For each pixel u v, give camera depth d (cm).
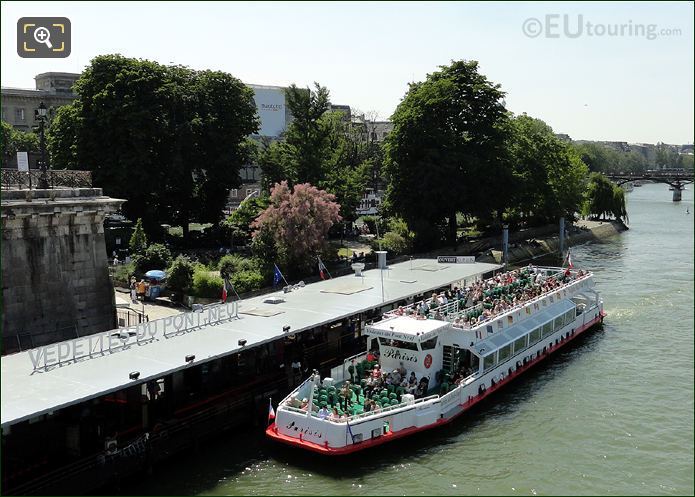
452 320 3941
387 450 3231
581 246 10819
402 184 8538
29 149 10531
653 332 5384
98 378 2841
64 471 2694
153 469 3000
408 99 8781
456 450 3278
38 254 4147
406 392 3491
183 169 7431
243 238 7694
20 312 4050
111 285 4550
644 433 3481
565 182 11306
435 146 8400
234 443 3294
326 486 2920
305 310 4016
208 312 3762
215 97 8069
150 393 3312
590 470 3102
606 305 6294
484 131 8669
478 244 9125
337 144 9338
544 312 4712
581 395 4009
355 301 4244
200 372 3653
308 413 3153
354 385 3584
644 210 18288
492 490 2912
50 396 2630
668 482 3000
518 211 10644
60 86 13275
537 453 3256
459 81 8812
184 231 7912
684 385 4162
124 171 7056
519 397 3975
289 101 8181
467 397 3672
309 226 6212
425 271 5328
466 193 8438
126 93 7244
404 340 3606
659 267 8438
